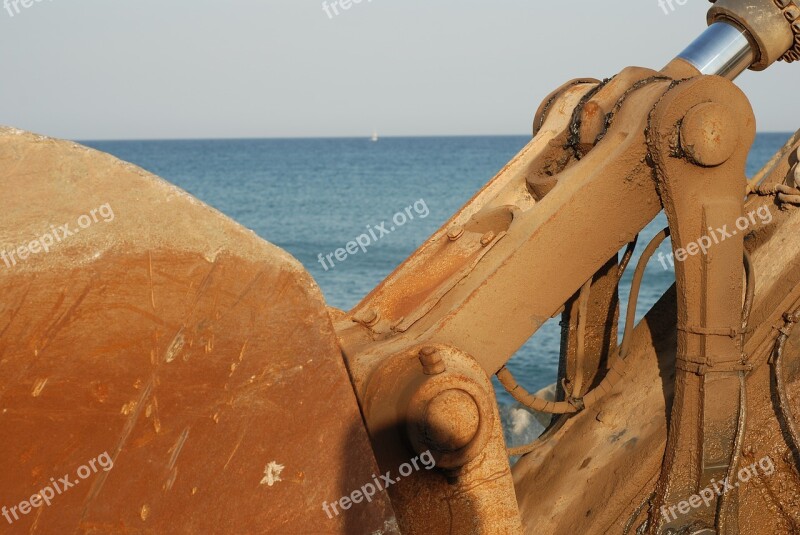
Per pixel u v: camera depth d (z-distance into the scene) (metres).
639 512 2.95
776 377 2.96
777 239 3.32
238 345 1.91
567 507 3.12
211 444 1.92
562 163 3.26
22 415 1.76
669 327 3.41
